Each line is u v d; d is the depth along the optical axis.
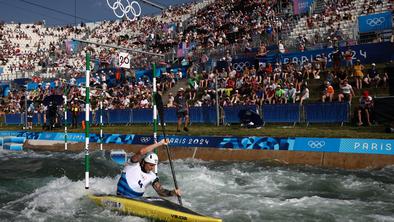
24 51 87.69
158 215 11.45
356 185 16.02
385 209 12.61
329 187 15.81
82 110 43.62
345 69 33.84
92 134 31.97
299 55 38.25
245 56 44.97
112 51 68.12
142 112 37.88
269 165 21.16
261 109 30.38
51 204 13.57
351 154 20.30
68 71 65.12
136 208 11.91
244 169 20.19
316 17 45.66
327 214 12.15
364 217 11.80
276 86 31.72
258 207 13.06
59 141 33.72
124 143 29.14
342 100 28.77
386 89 29.69
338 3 46.50
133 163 12.92
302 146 21.98
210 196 14.59
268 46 44.19
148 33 70.25
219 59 45.69
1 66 79.94
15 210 13.13
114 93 46.47
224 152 23.86
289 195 14.71
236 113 31.52
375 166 19.34
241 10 59.47
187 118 29.22
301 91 31.55
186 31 63.53
